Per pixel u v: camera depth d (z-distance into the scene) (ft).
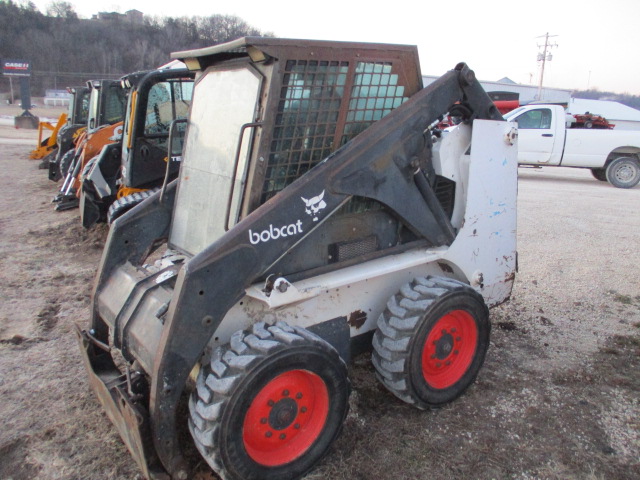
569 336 14.07
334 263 9.81
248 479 7.92
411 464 9.12
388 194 9.93
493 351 13.21
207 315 7.98
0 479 8.79
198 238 10.27
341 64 9.28
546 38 167.84
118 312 9.70
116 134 28.35
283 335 8.10
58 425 10.18
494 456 9.35
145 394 8.42
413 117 10.00
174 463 8.04
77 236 23.52
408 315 9.72
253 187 8.78
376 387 11.43
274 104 8.66
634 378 11.98
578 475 8.93
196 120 10.62
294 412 8.45
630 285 17.78
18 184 36.99
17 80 175.73
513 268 12.66
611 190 37.70
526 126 40.83
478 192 11.34
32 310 15.53
